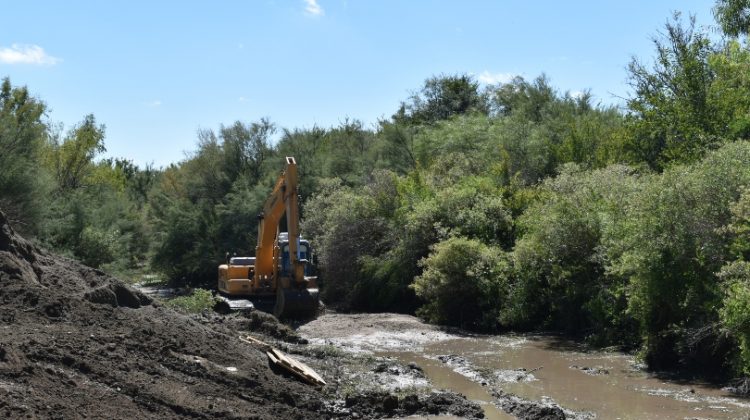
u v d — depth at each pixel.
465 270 23.25
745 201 12.98
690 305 15.25
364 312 28.84
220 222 42.41
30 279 12.70
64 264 15.09
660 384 14.34
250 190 43.12
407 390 12.75
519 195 27.23
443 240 26.27
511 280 23.19
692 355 15.20
